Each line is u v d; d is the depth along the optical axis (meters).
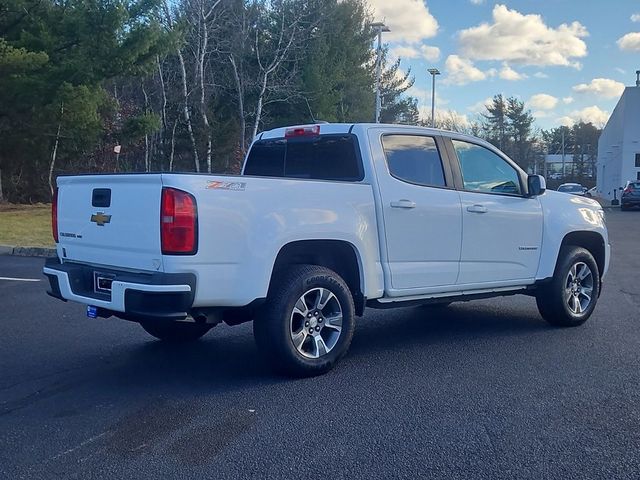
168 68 36.12
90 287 6.03
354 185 6.41
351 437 4.84
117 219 5.71
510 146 88.88
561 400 5.62
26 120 24.89
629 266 14.54
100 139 28.98
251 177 5.73
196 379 6.20
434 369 6.50
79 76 23.88
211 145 36.34
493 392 5.82
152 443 4.74
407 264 6.79
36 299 10.03
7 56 21.86
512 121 89.38
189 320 5.92
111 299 5.59
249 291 5.66
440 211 6.96
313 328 6.22
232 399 5.64
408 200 6.74
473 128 88.62
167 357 6.96
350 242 6.31
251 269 5.65
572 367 6.58
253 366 6.62
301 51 37.12
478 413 5.31
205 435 4.88
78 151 28.33
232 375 6.32
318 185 6.15
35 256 15.71
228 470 4.31
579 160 102.31
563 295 8.12
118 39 24.73
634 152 55.47
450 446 4.68
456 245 7.13
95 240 5.96
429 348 7.32
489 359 6.87
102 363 6.75
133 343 7.54
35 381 6.17
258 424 5.08
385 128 6.88
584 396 5.71
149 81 37.50
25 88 23.11
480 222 7.32
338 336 6.32
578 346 7.40
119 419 5.21
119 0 23.92
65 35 24.30
